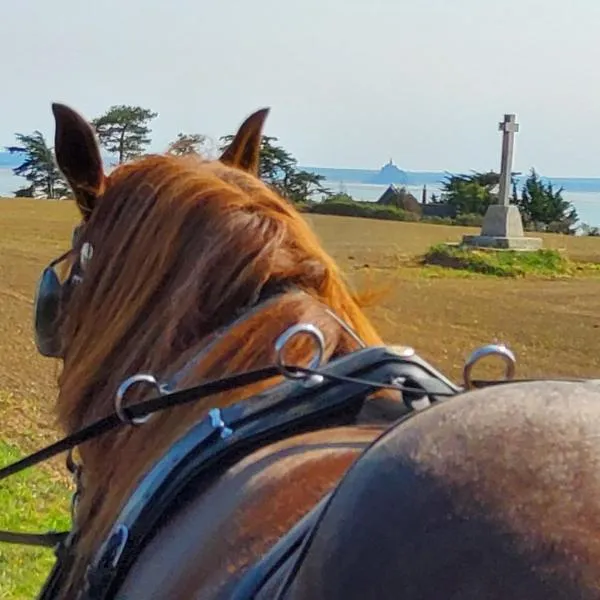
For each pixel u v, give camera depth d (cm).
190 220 303
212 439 257
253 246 290
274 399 260
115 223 322
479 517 159
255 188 313
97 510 304
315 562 174
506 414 177
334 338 274
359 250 3291
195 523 240
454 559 157
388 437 183
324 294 292
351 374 258
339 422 259
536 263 2952
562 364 1589
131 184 323
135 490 268
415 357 261
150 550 256
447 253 2994
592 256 3284
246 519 221
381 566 164
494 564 152
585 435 169
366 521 170
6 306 2027
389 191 5856
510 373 250
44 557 800
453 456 170
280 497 222
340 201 5622
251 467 241
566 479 160
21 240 3384
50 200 5384
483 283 2644
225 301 290
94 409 314
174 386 285
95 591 266
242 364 277
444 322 1956
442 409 184
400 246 3431
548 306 2219
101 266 321
